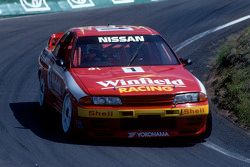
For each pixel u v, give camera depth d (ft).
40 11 221.25
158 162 76.95
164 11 204.74
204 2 213.87
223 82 116.37
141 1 239.09
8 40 173.88
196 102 84.48
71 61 92.73
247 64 118.93
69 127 85.20
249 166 76.79
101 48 94.53
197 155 80.79
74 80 87.30
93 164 75.51
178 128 83.76
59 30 184.44
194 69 135.44
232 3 204.23
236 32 159.94
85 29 100.37
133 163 76.23
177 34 170.09
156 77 87.45
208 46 152.25
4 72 138.92
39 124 96.12
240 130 94.07
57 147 82.74
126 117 82.07
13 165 74.74
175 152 81.87
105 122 82.28
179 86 84.84
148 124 82.89
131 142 86.07
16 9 217.56
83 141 85.87
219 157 80.28
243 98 103.60
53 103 98.78
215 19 181.57
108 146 83.66
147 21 190.08
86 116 82.33
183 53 150.30
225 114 103.19
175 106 83.20
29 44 168.55
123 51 94.27
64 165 74.95
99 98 82.48
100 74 88.53
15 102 112.78
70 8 226.58
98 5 231.91
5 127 93.81
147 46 95.71
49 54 107.65
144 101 82.53
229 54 129.08
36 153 79.92
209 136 87.71
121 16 202.28
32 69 142.00
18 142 85.15
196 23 180.14
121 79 86.28
